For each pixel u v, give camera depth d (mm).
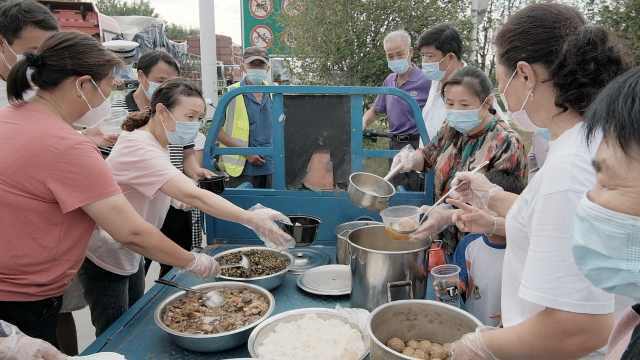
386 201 1736
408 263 1354
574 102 847
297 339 1275
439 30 2660
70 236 1290
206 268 1528
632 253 639
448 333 1205
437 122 2846
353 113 2104
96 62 1287
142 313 1534
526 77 907
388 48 3203
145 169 1660
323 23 4934
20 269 1248
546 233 800
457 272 1479
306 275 1773
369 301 1403
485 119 1817
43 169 1188
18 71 1238
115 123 2531
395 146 3266
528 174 1805
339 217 2148
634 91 597
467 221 1357
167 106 1791
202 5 4895
